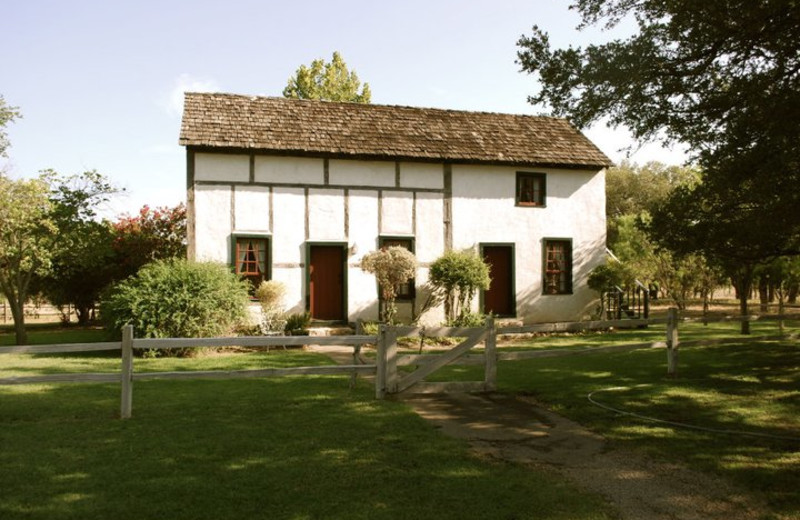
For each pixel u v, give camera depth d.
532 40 8.09
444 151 16.94
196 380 8.93
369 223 16.42
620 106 8.08
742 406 6.98
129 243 18.98
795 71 7.04
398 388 7.52
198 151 15.17
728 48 7.47
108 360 11.23
